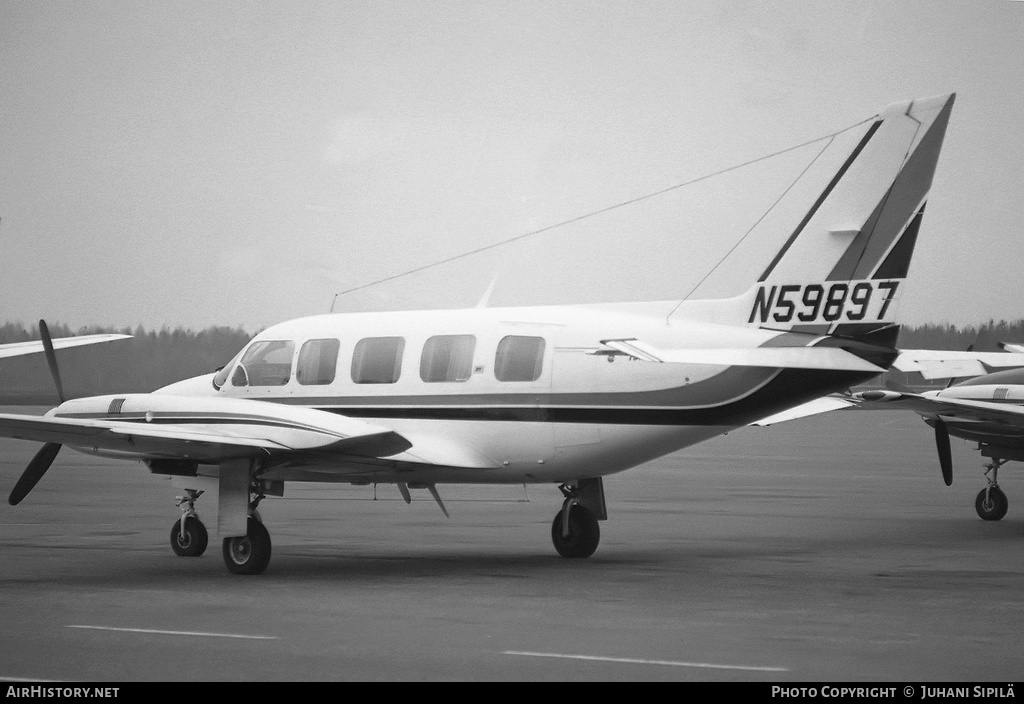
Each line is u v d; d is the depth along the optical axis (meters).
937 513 32.22
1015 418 27.19
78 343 31.23
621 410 21.64
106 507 33.84
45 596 18.05
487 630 15.11
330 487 44.41
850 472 49.28
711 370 21.20
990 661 13.27
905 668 12.92
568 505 23.27
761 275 21.97
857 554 23.31
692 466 53.44
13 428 20.52
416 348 23.59
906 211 21.08
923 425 115.50
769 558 22.67
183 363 119.81
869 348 21.17
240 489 21.09
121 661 13.30
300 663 13.19
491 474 22.98
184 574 20.70
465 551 24.20
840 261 21.41
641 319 22.42
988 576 20.14
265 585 19.23
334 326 24.77
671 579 19.84
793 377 21.06
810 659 13.38
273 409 21.25
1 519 30.33
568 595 18.05
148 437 20.14
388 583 19.44
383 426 23.56
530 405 22.25
